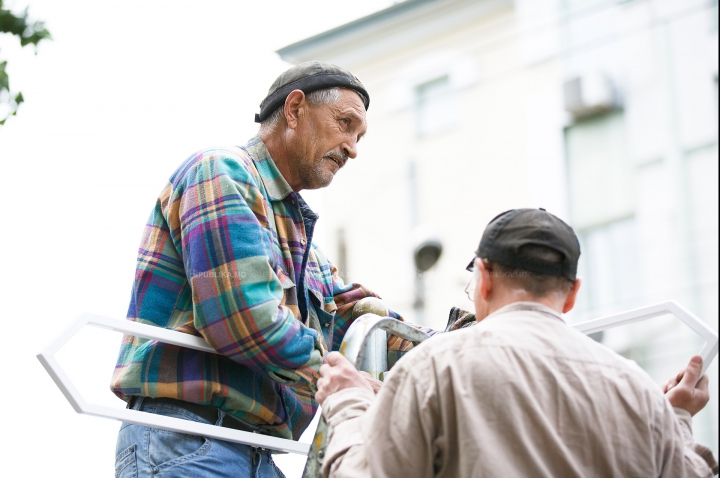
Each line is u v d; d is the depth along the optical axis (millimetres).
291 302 2895
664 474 2121
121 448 2723
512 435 1963
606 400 2051
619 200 11516
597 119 12008
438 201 12945
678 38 11836
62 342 2406
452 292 12656
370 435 2018
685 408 2396
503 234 2211
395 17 12984
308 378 2709
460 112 12891
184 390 2691
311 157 3043
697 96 11500
